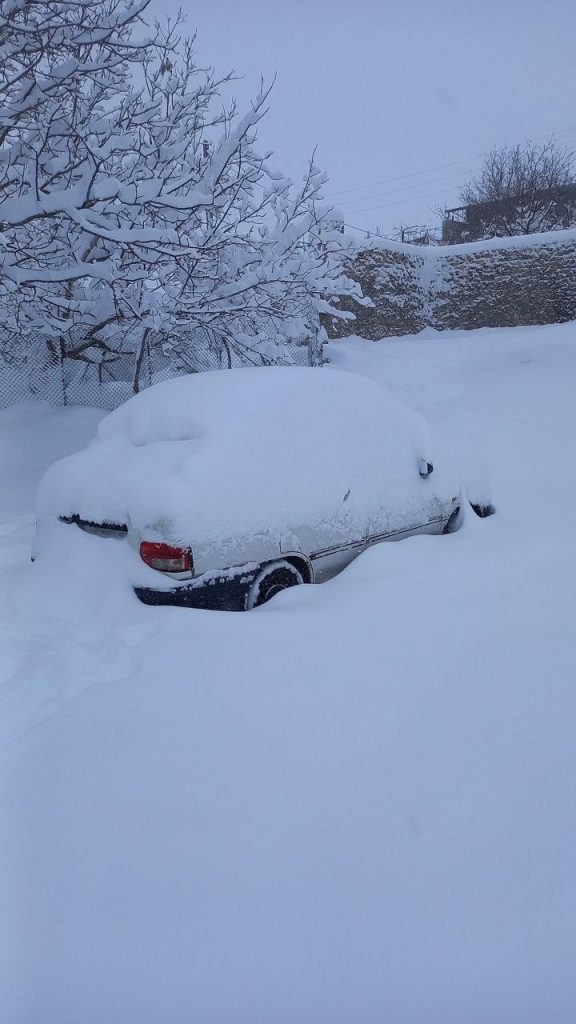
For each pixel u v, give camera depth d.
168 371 12.63
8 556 5.59
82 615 4.08
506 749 2.94
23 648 3.77
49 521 4.79
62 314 10.84
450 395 13.47
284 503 4.53
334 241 11.41
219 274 10.23
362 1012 1.91
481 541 5.37
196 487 4.16
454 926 2.15
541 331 17.81
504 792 2.69
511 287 20.97
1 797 2.71
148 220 9.79
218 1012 1.91
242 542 4.29
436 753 2.92
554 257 20.38
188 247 8.43
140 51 8.91
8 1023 1.90
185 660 3.61
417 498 5.49
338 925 2.16
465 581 4.55
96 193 7.86
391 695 3.33
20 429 10.52
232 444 4.42
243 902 2.23
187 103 10.32
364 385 5.36
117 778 2.79
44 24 8.16
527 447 9.46
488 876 2.32
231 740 3.01
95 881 2.32
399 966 2.03
